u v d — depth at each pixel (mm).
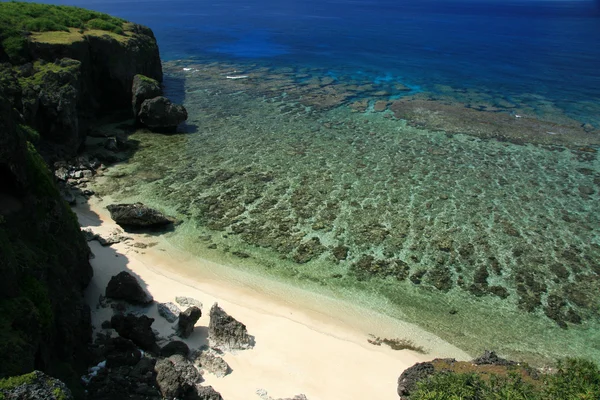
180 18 182125
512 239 37500
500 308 30391
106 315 27375
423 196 43906
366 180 46875
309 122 63375
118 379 21391
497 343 27703
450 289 31906
